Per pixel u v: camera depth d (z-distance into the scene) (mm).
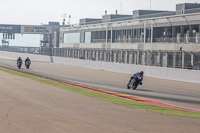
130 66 91438
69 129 20641
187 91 53219
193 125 24406
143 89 53625
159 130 21797
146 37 126625
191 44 97438
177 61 102250
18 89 43094
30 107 28562
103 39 155875
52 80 62375
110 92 46125
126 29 140875
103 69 106375
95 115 26219
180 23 109375
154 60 112062
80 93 42719
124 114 27562
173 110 32281
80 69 106438
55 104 31266
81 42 176125
